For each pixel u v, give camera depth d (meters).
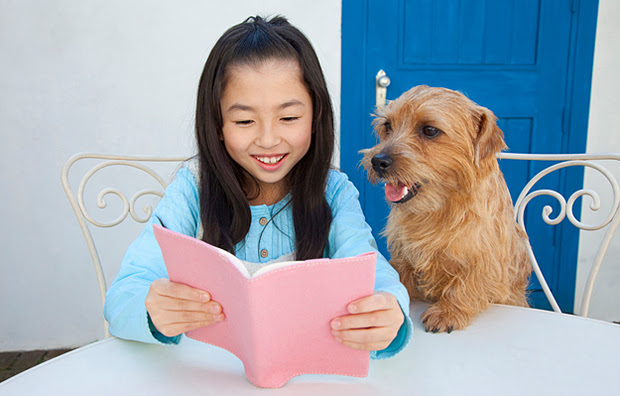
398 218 1.38
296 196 1.23
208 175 1.19
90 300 2.85
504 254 1.28
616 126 2.88
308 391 0.77
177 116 2.70
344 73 2.77
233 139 1.06
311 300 0.71
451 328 1.02
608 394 0.76
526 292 1.69
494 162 1.30
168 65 2.65
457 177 1.26
